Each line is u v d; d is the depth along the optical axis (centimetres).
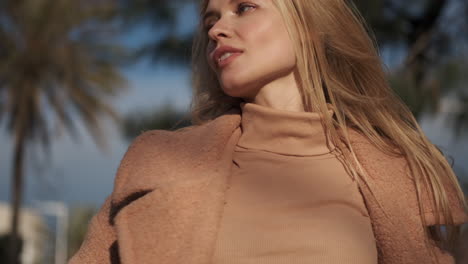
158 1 370
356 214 98
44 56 1021
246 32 106
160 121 365
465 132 311
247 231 94
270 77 108
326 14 116
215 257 92
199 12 131
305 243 92
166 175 98
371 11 287
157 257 89
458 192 114
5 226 1620
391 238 100
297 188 99
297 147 104
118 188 103
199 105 129
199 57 130
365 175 103
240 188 100
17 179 1074
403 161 109
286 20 107
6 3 1004
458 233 112
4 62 1017
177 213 91
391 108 118
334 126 110
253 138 107
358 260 93
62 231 1345
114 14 390
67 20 1002
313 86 111
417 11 329
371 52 122
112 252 99
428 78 312
